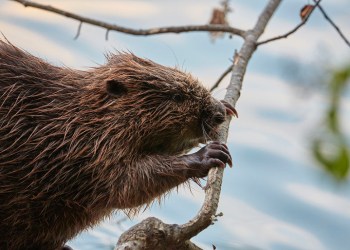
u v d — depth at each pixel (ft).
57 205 32.71
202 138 34.55
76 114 32.81
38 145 32.04
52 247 34.78
